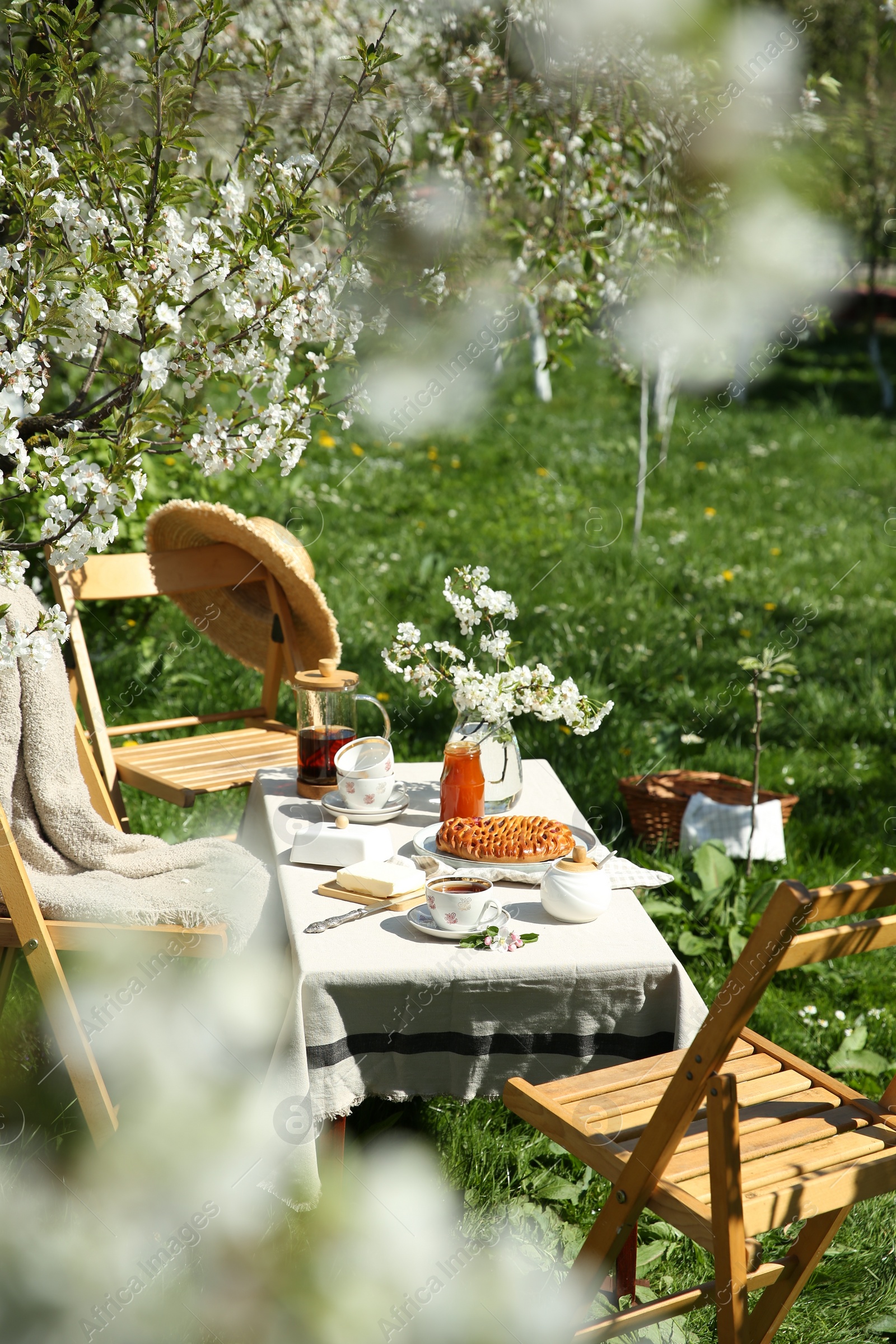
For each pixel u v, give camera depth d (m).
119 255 2.04
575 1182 2.36
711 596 6.38
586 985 1.86
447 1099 2.51
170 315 2.02
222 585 3.43
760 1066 2.00
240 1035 2.11
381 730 4.52
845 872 3.62
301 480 6.11
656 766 4.07
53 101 2.22
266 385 2.34
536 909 2.06
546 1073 1.91
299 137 3.33
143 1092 2.04
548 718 2.38
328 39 4.05
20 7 2.22
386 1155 2.30
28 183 1.99
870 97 5.77
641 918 2.04
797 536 7.81
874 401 13.18
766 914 1.46
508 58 4.16
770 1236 2.19
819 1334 2.00
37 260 2.04
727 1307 1.60
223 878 2.34
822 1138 1.79
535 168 4.00
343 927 1.96
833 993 3.09
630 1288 2.04
